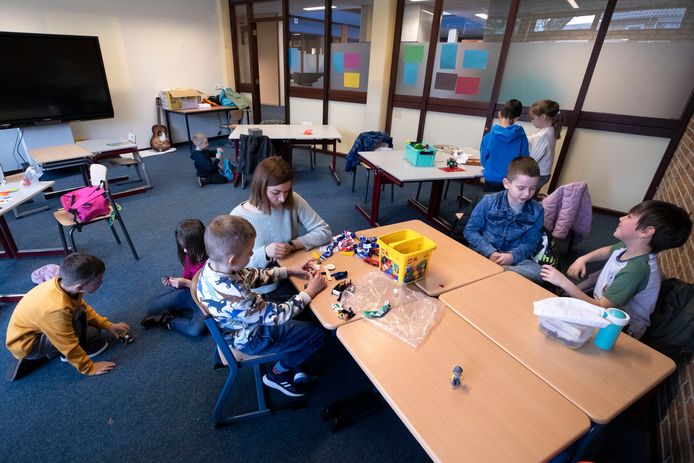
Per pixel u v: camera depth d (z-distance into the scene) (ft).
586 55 11.55
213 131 21.36
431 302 4.09
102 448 4.57
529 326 3.76
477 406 2.82
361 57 16.60
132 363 5.84
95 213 7.98
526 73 12.78
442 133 15.42
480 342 3.51
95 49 14.47
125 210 11.62
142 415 5.01
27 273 8.14
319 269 4.66
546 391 2.98
